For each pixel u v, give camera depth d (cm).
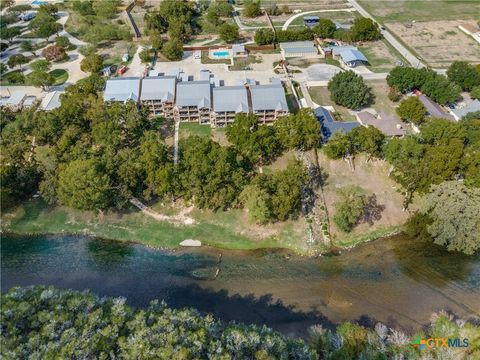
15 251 9938
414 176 10425
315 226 10394
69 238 10281
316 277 9362
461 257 9794
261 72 16175
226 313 8581
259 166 11788
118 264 9662
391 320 8450
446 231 9369
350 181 11419
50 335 6378
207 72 15662
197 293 9000
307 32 17938
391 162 11256
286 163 11894
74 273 9438
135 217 10688
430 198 9700
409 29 19712
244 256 9856
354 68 16450
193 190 10206
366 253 9912
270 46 17800
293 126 11638
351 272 9481
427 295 8969
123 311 6975
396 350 7025
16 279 9262
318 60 17050
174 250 10006
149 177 10369
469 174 10212
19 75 15200
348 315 8562
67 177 9831
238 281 9275
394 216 10694
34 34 19175
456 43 18362
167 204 10956
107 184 9994
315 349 7175
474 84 14450
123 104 12712
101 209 10712
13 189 10606
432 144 11431
